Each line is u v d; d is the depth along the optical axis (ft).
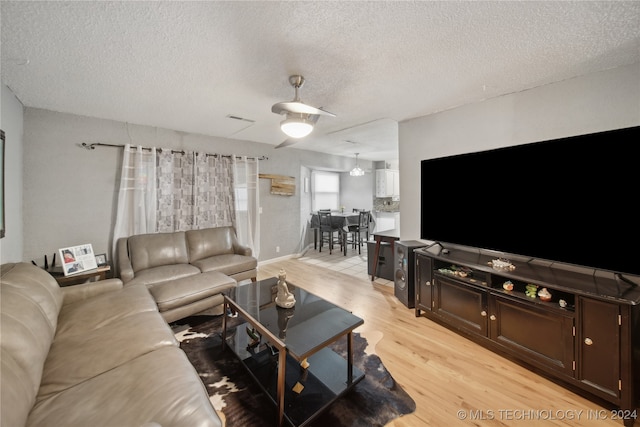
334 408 4.91
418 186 10.37
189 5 4.22
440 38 5.24
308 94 8.07
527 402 5.09
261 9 4.35
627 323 4.54
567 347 5.24
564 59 6.01
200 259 11.07
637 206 4.94
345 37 5.18
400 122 10.93
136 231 10.69
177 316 7.47
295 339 4.82
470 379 5.71
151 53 5.67
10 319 3.73
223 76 6.81
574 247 5.74
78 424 3.05
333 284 11.94
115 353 4.41
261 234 15.66
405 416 4.75
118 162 10.52
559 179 5.97
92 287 6.84
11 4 4.08
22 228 8.50
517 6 4.34
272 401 4.87
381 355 6.55
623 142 5.09
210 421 3.17
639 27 4.87
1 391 2.80
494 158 7.22
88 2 4.09
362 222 19.15
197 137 12.79
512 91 7.79
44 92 7.59
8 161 7.20
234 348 6.57
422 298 8.42
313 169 21.70
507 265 6.68
